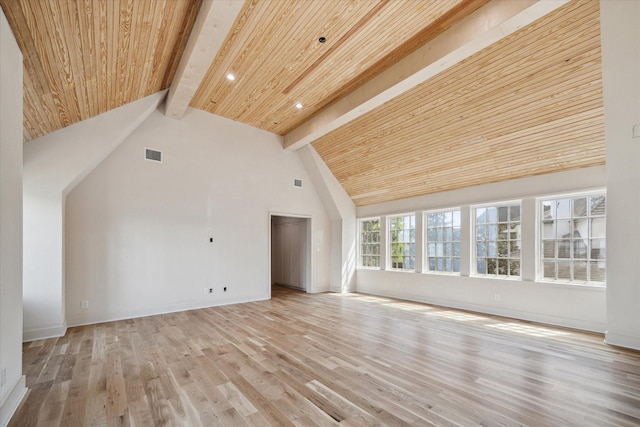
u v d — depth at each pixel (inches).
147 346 148.9
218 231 245.8
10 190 91.1
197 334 168.4
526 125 169.0
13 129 93.2
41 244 162.7
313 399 99.3
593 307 173.6
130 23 112.9
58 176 167.3
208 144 243.8
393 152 236.2
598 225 176.4
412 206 275.1
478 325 187.3
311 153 287.6
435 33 140.8
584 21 120.0
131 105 189.5
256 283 267.0
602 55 125.8
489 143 189.9
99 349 144.6
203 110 241.1
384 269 297.6
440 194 253.9
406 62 158.1
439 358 133.9
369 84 183.2
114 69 140.4
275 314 215.6
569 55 131.6
